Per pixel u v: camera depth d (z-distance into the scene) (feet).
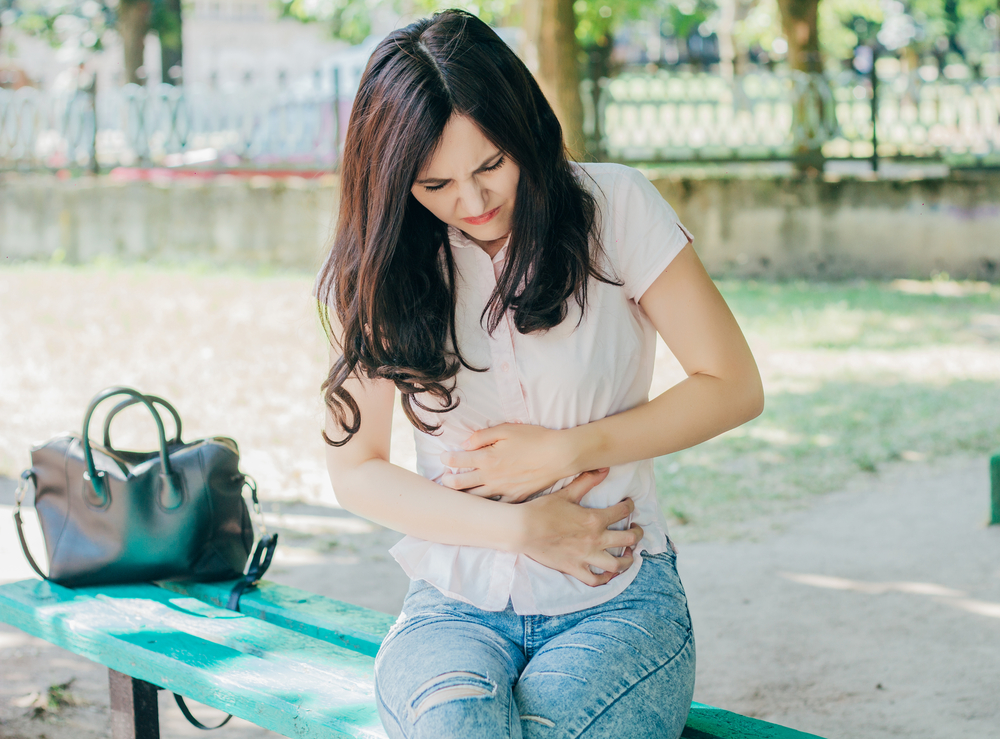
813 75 40.50
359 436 6.72
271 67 106.01
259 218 40.29
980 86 40.93
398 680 5.65
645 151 40.52
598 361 6.32
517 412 6.45
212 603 8.72
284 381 23.44
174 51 56.18
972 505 15.85
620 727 5.55
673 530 15.43
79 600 8.43
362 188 5.95
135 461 9.00
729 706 9.96
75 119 42.09
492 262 6.25
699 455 19.06
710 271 39.65
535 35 37.83
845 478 17.47
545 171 5.91
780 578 13.33
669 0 56.44
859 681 10.38
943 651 10.94
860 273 39.37
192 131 42.29
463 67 5.62
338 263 6.24
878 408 21.43
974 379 23.52
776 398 22.54
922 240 38.99
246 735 9.80
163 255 40.73
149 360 25.17
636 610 6.14
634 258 6.37
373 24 62.64
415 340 6.13
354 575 13.69
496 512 6.26
